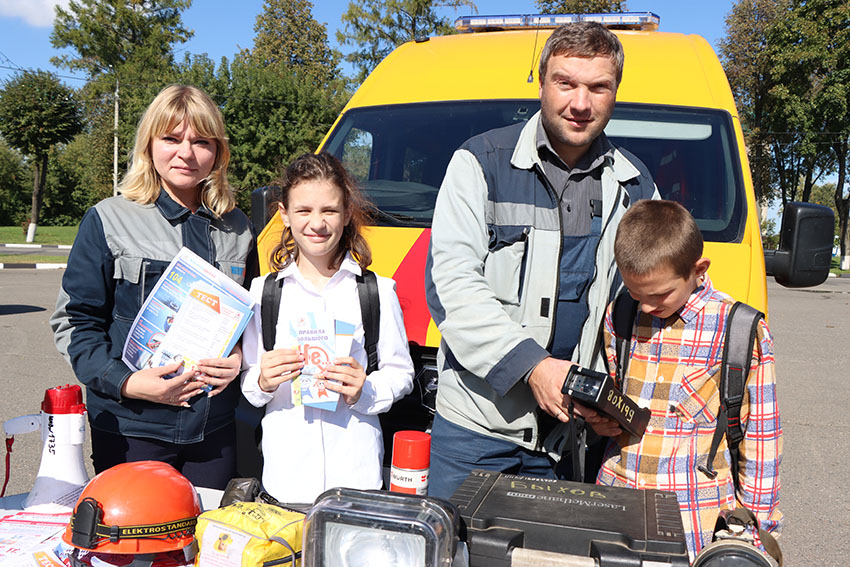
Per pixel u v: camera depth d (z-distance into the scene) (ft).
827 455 19.03
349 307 7.79
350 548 4.24
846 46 105.60
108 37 137.49
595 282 7.45
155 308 7.13
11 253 86.22
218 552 5.11
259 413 9.21
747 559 4.19
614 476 6.97
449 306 7.00
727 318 6.58
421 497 4.48
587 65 6.88
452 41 15.25
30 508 6.57
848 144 114.32
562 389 6.11
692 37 14.57
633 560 4.28
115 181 114.42
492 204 7.43
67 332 7.53
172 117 7.47
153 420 7.50
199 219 7.97
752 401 6.57
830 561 13.16
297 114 101.24
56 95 135.33
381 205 12.00
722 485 6.70
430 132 13.10
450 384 7.59
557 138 7.23
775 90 114.01
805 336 40.09
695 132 12.34
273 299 7.72
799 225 10.91
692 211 11.48
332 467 7.54
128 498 5.47
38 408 20.36
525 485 5.25
